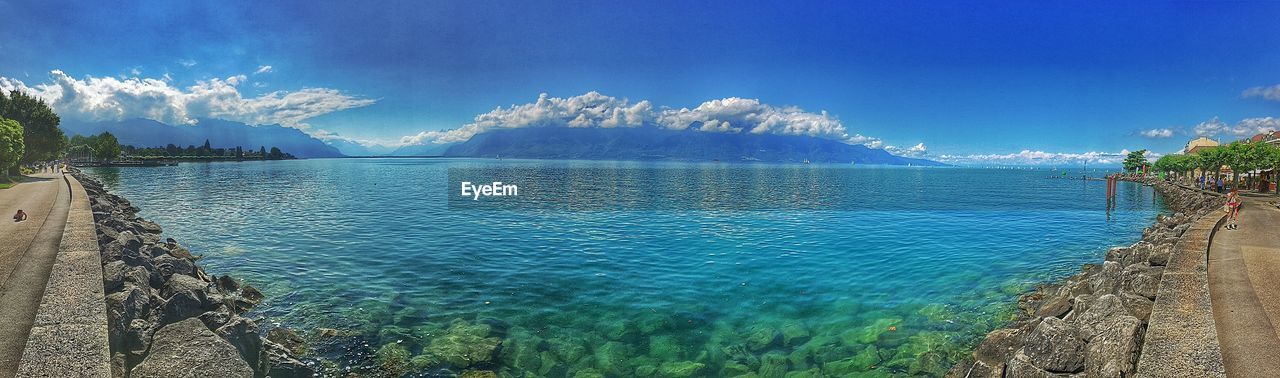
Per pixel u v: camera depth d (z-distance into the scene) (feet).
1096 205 219.00
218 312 43.93
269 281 67.00
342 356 42.86
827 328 50.70
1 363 28.60
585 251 90.02
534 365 41.93
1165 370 27.99
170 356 32.81
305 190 247.09
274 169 565.53
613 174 571.28
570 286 65.46
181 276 54.60
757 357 43.83
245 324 40.96
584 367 41.75
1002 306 58.13
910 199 240.32
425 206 172.55
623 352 44.62
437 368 40.98
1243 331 33.88
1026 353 35.99
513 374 40.29
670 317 53.83
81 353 29.68
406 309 55.26
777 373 40.78
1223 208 117.70
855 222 139.64
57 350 29.96
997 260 85.35
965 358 42.86
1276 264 53.72
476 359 42.68
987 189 346.13
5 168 198.59
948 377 39.91
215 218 135.85
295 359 41.09
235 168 575.79
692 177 516.73
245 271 72.69
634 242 100.58
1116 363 31.12
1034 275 74.28
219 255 84.48
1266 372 28.30
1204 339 31.55
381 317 52.49
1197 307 37.27
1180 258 53.78
